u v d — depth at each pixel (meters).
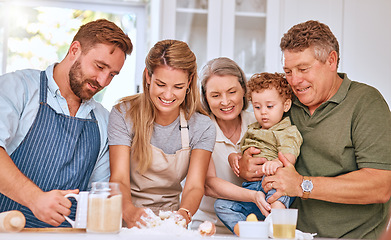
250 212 2.05
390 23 3.51
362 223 1.89
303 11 3.58
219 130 2.21
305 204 1.96
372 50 3.51
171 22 3.50
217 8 3.55
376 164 1.83
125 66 3.79
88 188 2.04
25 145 1.88
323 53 1.88
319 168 1.95
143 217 1.57
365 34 3.51
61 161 1.91
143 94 1.97
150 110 1.97
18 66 3.64
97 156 2.04
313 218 1.93
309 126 1.99
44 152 1.90
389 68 3.51
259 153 2.07
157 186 2.02
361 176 1.82
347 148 1.91
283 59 1.97
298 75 1.92
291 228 1.38
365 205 1.89
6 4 3.64
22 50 3.66
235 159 2.11
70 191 1.56
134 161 1.99
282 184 1.85
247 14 3.58
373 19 3.51
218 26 3.55
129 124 1.96
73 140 1.95
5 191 1.65
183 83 1.85
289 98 2.08
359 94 1.92
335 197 1.82
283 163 1.90
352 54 3.51
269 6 3.59
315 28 1.91
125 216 1.71
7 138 1.76
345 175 1.84
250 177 2.05
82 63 1.90
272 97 2.06
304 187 1.83
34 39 3.68
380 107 1.89
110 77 1.96
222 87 2.10
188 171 1.98
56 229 1.41
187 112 2.03
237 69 2.15
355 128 1.89
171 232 1.35
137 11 3.84
